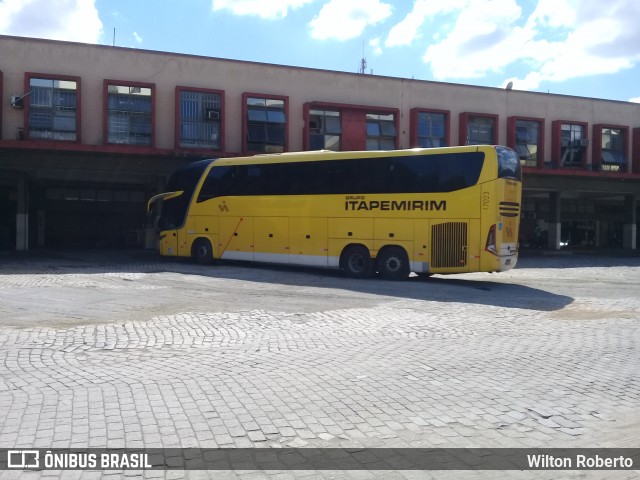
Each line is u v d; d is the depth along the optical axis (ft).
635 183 124.88
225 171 72.38
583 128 122.21
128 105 91.61
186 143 94.32
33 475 14.57
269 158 69.10
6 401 20.06
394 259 60.44
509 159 57.82
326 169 64.95
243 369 24.80
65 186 116.67
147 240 108.37
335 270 70.95
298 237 65.92
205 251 73.31
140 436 17.12
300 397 21.03
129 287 52.60
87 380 22.74
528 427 18.63
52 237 116.67
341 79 103.35
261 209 68.85
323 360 26.71
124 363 25.57
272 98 98.78
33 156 87.71
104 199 119.96
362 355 27.86
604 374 25.03
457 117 111.04
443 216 57.98
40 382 22.38
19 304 41.91
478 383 23.31
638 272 79.25
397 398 21.17
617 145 125.18
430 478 14.97
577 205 153.69
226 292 50.55
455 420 19.08
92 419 18.40
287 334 32.86
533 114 117.50
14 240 110.83
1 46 86.53
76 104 88.74
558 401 21.25
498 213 55.98
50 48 88.38
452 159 58.08
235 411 19.42
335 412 19.56
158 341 30.35
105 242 119.85
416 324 36.52
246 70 97.96
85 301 43.91
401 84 106.93
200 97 95.30
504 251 56.70
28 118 86.79
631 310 43.57
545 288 58.13
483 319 38.81
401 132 106.52
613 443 17.43
